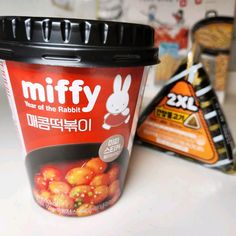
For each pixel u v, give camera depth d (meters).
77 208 0.15
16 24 0.12
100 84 0.13
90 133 0.14
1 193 0.17
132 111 0.15
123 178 0.17
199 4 0.39
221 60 0.40
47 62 0.12
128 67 0.13
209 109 0.22
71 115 0.13
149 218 0.16
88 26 0.11
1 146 0.24
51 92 0.13
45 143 0.14
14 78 0.13
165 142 0.24
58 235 0.14
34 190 0.16
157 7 0.41
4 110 0.32
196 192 0.19
